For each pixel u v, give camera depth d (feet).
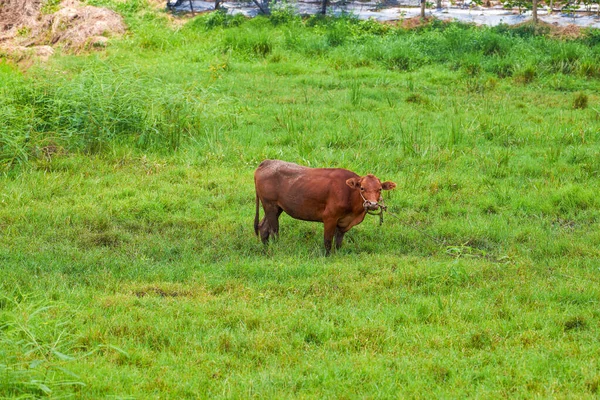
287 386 46.39
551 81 150.20
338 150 105.29
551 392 44.96
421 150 104.22
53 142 103.04
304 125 116.26
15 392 44.47
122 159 101.40
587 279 64.80
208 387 46.52
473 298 60.90
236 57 174.70
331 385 46.37
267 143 109.81
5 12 218.18
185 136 110.11
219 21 198.08
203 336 53.57
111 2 212.84
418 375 47.65
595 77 154.61
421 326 55.31
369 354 50.60
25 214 80.64
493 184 93.76
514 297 60.75
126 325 54.19
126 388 45.73
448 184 92.94
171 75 152.25
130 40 187.93
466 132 113.39
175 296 61.93
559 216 84.53
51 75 117.29
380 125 114.42
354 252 73.87
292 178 71.72
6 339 48.24
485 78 153.38
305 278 65.62
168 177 95.35
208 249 73.20
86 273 66.49
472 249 74.54
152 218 81.97
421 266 67.62
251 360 50.37
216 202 86.74
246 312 57.00
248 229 79.00
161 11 211.00
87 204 84.12
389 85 149.48
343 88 148.66
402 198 88.07
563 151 105.91
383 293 61.77
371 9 212.23
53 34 199.82
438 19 194.90
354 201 69.92
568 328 55.52
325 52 177.27
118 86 108.88
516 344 52.54
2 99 105.19
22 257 69.41
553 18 195.00
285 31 189.26
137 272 66.59
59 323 52.13
